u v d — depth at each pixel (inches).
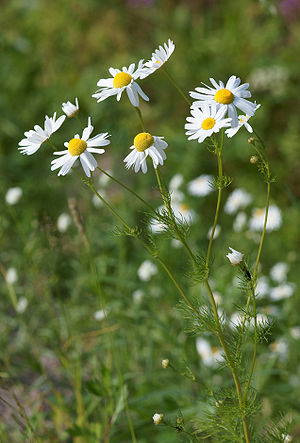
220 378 104.8
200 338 103.8
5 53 237.1
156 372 109.1
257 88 180.7
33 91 231.9
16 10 261.4
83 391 102.5
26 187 165.8
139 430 91.7
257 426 88.3
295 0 189.5
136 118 191.5
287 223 146.0
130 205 159.8
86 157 56.2
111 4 243.9
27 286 140.5
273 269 123.3
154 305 122.5
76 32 246.5
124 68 58.2
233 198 144.3
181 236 58.8
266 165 58.3
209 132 52.5
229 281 114.0
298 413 96.5
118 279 123.3
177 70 199.9
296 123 173.2
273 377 111.3
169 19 227.5
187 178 167.9
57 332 111.5
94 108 193.3
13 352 123.9
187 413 89.3
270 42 192.4
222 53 198.1
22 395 103.3
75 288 129.9
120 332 116.8
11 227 150.9
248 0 202.8
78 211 83.6
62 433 96.4
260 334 60.6
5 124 212.8
